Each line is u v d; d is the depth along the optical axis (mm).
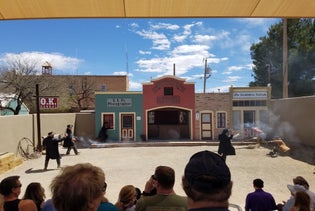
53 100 27453
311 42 31312
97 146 21125
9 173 12945
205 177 1240
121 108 23922
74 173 1353
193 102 23859
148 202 2775
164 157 16641
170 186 2836
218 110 23812
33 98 28703
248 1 2564
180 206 2760
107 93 23922
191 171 1278
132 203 3766
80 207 1271
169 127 25062
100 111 23875
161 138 25000
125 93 23953
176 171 13078
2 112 26328
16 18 2879
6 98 25922
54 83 35531
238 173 12633
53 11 2730
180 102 23844
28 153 17859
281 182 11195
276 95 34000
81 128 25938
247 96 23734
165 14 2844
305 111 18672
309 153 16438
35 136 19781
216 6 2693
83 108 38156
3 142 15266
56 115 22984
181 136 25078
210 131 23734
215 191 1236
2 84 27141
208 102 23875
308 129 18359
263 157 16297
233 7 2691
